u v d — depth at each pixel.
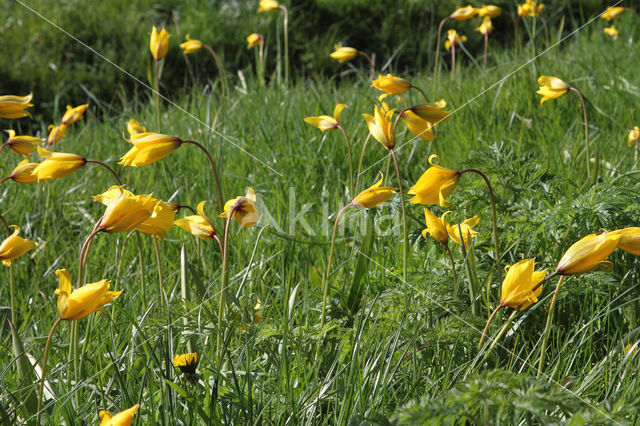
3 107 2.19
